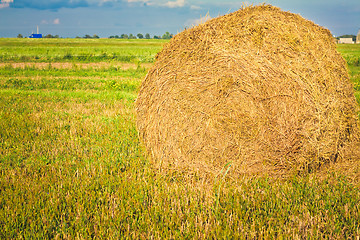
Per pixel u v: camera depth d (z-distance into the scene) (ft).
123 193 13.97
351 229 11.47
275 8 18.47
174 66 17.63
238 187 14.57
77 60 112.98
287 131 15.97
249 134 16.11
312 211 12.75
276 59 16.24
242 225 11.36
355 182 15.84
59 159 18.54
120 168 17.11
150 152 18.60
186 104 17.06
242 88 16.22
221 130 16.38
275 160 16.06
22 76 66.54
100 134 23.54
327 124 16.30
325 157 16.38
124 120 27.78
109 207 12.71
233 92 16.33
